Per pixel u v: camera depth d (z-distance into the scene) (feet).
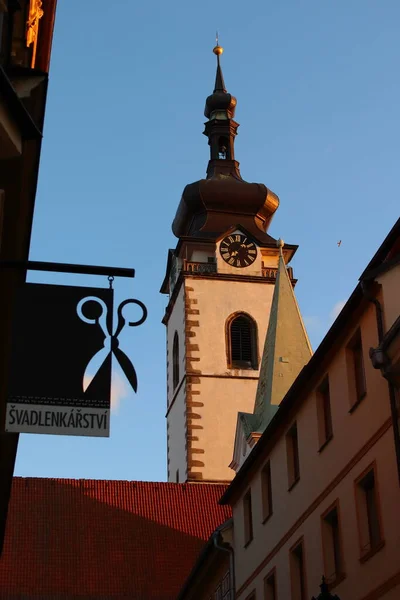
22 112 34.60
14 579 158.40
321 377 89.15
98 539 168.96
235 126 250.37
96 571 162.61
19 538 166.30
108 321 37.40
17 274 41.63
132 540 169.78
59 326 36.99
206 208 232.94
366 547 76.38
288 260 229.04
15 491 175.52
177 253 225.97
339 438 83.56
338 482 82.94
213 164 244.01
